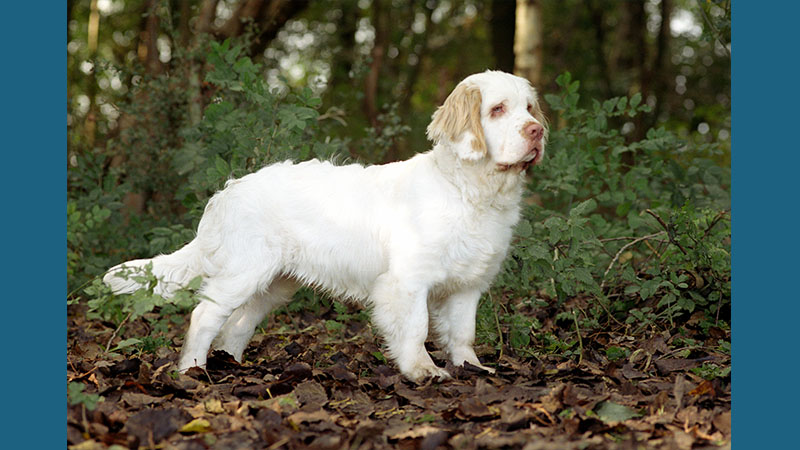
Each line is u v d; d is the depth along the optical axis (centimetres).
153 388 366
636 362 437
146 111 789
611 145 635
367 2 1881
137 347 487
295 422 312
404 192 425
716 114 1934
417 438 288
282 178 449
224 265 439
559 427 304
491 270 440
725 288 501
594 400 334
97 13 1553
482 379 363
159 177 779
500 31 1521
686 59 2022
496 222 427
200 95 767
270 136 560
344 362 442
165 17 820
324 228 436
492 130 412
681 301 491
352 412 336
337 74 1698
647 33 2020
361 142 830
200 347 432
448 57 2062
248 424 310
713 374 385
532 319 523
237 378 408
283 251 442
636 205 656
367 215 430
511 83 420
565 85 643
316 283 450
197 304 451
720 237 521
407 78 2077
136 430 295
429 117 1748
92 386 378
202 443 288
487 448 284
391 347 421
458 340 447
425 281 417
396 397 363
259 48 1110
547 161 619
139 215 787
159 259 454
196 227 585
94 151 775
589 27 2031
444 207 415
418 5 1944
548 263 491
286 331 573
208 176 542
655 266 512
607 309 523
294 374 394
